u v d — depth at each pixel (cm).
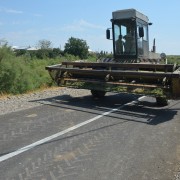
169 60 1864
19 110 1076
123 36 1453
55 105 1177
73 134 778
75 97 1397
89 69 1252
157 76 1048
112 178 519
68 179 516
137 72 1097
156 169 557
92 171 548
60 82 1355
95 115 1004
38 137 748
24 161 596
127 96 1450
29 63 2150
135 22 1416
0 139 733
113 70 1179
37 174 536
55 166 571
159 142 719
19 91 1609
